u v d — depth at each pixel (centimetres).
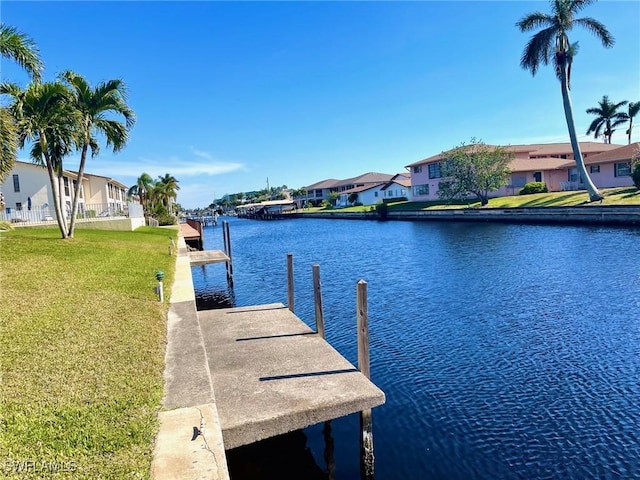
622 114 5862
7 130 1284
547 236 2519
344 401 516
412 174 6022
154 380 496
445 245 2520
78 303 765
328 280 1762
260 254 2869
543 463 536
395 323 1106
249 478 544
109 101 1766
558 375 758
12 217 2694
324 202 9456
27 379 463
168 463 347
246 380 584
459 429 618
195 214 13750
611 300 1165
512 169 4572
